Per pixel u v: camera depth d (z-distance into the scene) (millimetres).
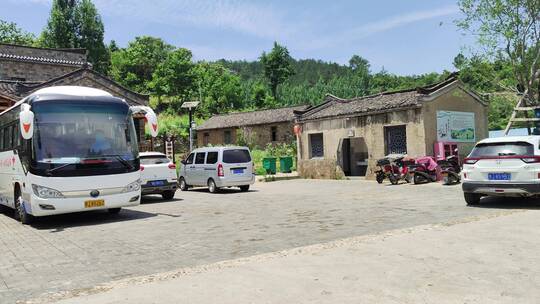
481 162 10453
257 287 4832
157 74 72188
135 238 8359
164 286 5023
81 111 10594
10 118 12109
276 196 15758
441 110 20094
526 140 10039
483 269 5199
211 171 18125
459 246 6387
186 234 8547
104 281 5453
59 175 10023
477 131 21688
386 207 11438
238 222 9828
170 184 15797
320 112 25141
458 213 9750
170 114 66500
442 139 20000
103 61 73938
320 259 5961
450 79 20641
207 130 50906
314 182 22203
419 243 6688
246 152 18516
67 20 69875
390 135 21188
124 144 10961
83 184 10227
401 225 8555
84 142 10453
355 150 24641
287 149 38500
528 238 6777
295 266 5648
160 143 43812
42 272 6039
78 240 8445
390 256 5965
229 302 4379
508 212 9469
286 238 7723
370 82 99125
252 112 50312
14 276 5891
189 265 6102
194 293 4715
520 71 17922
